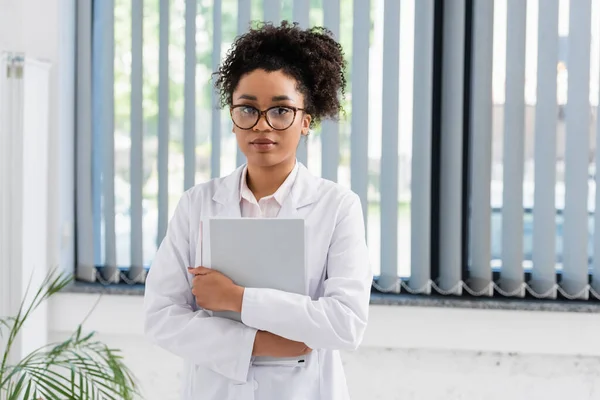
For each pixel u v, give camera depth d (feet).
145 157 7.33
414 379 7.07
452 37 6.89
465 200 7.16
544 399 6.98
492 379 7.01
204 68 7.16
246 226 3.79
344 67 4.31
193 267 4.16
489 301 6.85
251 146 3.82
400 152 7.07
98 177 7.52
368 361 7.09
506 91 6.85
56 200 7.14
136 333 7.16
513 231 6.92
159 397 7.26
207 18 7.14
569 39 6.75
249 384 3.85
